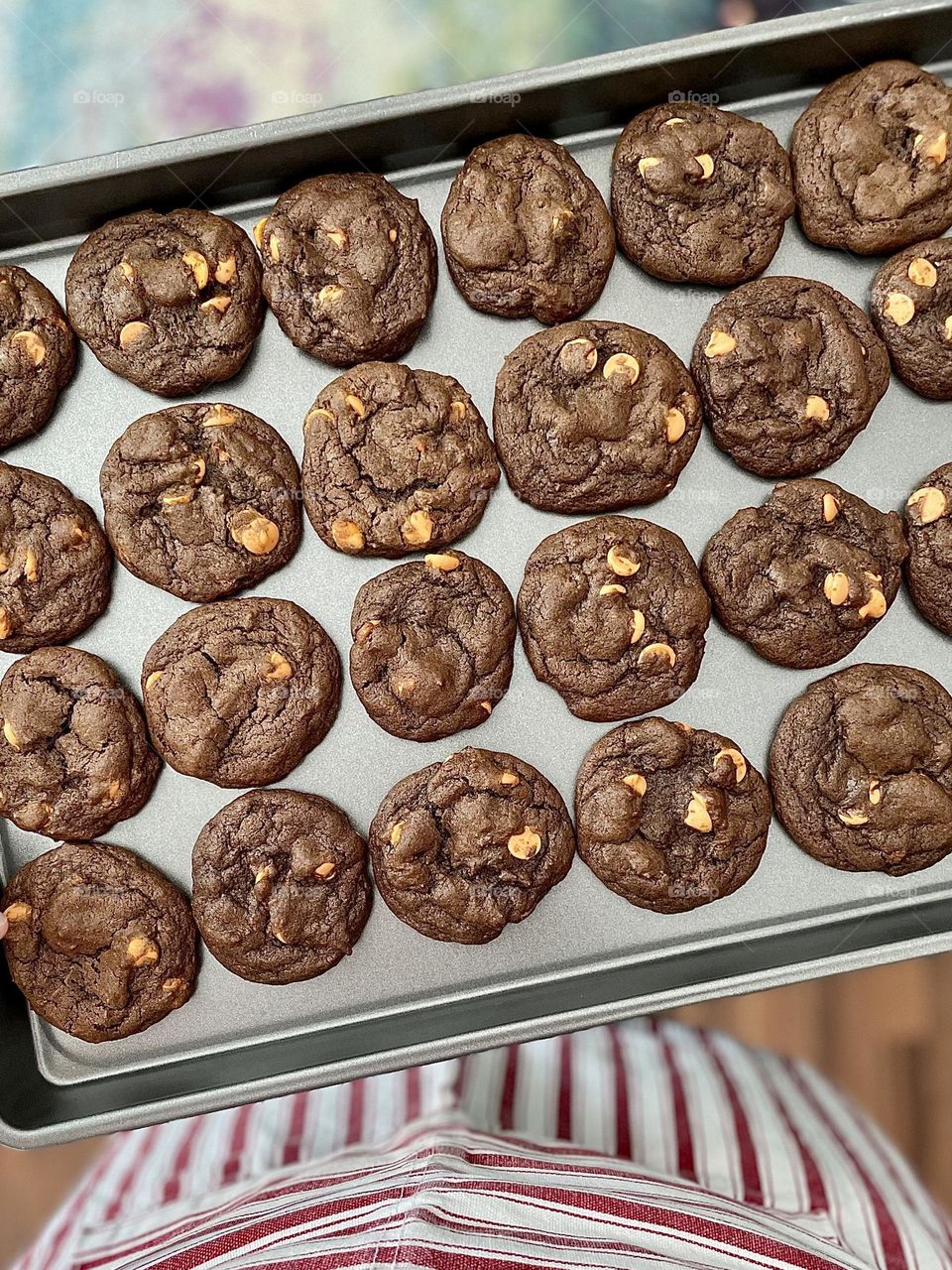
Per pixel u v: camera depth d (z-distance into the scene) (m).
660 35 0.49
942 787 0.41
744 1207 0.42
